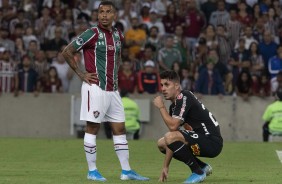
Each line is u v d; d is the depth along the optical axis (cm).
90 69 3362
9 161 4491
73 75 6681
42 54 6856
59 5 7444
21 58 6919
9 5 7619
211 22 7438
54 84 6631
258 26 7344
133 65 6800
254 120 6425
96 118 3366
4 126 6512
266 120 5906
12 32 7281
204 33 7194
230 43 7200
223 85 6581
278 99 5881
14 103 6512
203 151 3253
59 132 6494
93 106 3356
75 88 6681
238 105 6431
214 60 6756
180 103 3231
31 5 7675
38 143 5456
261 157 4812
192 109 3262
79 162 4459
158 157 4747
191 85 6656
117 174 3753
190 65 6900
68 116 6494
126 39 7025
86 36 3331
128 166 3444
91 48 3353
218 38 7062
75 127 6469
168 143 3222
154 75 6569
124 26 7375
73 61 3347
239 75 6444
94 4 7869
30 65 6700
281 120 5838
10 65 6638
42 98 6500
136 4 7631
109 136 6119
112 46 3366
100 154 4875
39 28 7369
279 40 7400
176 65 6625
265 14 7481
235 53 6894
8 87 6650
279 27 7481
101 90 3359
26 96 6512
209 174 3456
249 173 3872
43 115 6500
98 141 5619
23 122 6512
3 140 5684
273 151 5119
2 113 6512
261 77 6594
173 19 7394
